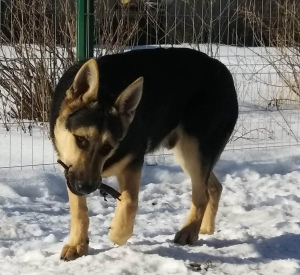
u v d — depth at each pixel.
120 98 2.51
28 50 4.27
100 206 3.28
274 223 3.03
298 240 2.81
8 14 4.34
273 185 3.70
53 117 2.61
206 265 2.55
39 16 4.22
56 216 3.12
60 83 2.67
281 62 5.32
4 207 3.17
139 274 2.45
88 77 2.52
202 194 2.87
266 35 5.29
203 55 2.98
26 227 2.94
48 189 3.45
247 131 4.50
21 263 2.53
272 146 4.31
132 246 2.69
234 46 5.03
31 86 4.31
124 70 2.72
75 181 2.43
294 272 2.49
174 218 3.13
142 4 4.34
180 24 4.55
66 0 4.17
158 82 2.78
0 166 3.65
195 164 2.88
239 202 3.38
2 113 4.50
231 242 2.82
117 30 4.21
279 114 5.00
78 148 2.45
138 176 2.62
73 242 2.62
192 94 2.89
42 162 3.75
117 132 2.48
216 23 4.92
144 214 3.18
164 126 2.82
